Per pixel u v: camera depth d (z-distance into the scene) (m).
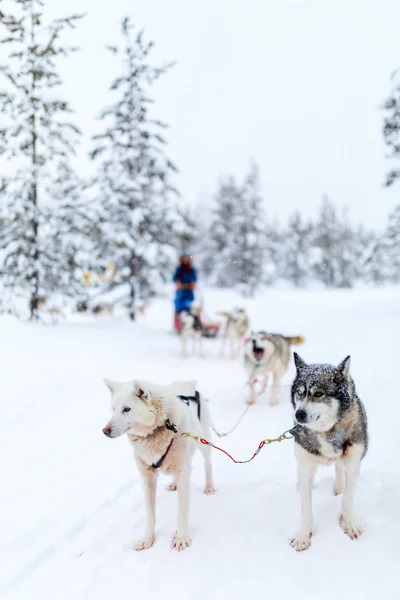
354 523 2.81
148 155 14.44
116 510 3.35
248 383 6.09
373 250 16.41
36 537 3.02
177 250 15.05
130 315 14.95
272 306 18.98
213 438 4.75
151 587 2.49
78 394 6.03
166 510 3.30
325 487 3.38
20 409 5.34
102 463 4.15
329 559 2.60
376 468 3.59
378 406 5.13
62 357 7.88
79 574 2.65
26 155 11.31
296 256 44.03
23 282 11.29
